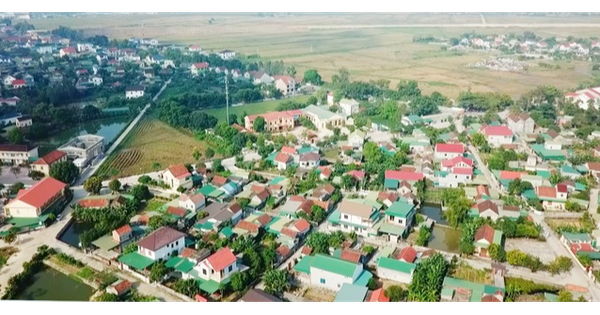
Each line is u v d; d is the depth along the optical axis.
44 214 116.31
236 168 149.00
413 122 193.25
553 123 190.00
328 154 163.50
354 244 103.44
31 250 102.44
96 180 130.25
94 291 87.94
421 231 105.00
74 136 190.38
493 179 140.38
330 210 121.19
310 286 89.75
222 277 87.44
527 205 121.75
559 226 111.06
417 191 128.25
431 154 159.62
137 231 107.94
